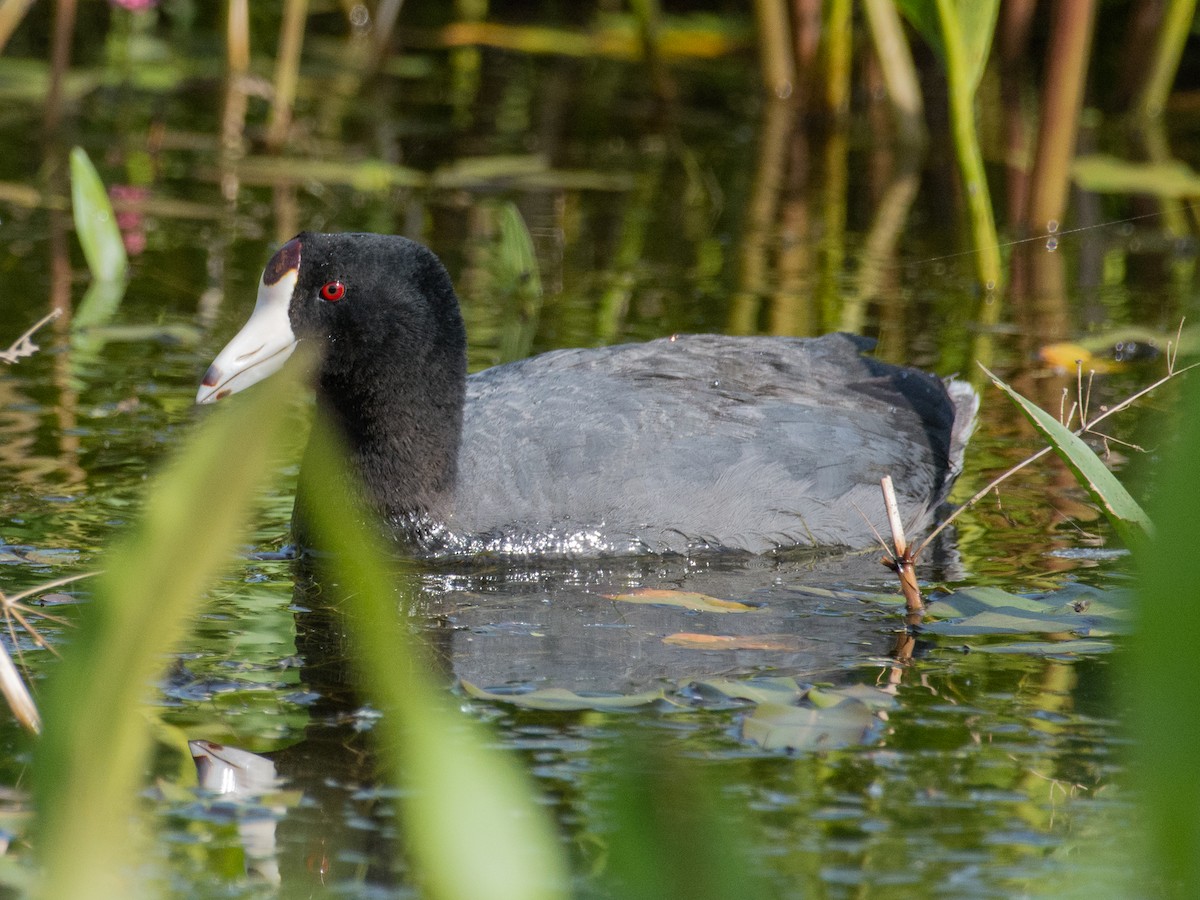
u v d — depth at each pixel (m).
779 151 19.86
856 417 9.55
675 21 25.47
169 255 14.57
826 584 8.27
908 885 5.00
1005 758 5.96
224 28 22.34
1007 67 20.48
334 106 21.28
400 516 8.77
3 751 5.88
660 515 8.75
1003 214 17.03
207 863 5.15
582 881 4.91
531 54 25.14
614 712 6.37
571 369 9.43
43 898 2.70
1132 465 9.77
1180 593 2.20
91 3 24.34
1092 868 5.12
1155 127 20.75
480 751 2.57
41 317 12.58
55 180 17.11
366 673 6.74
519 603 7.93
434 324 8.74
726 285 14.12
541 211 16.95
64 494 8.98
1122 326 12.93
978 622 7.51
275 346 8.72
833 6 20.42
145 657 2.31
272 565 8.34
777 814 5.48
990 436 10.52
